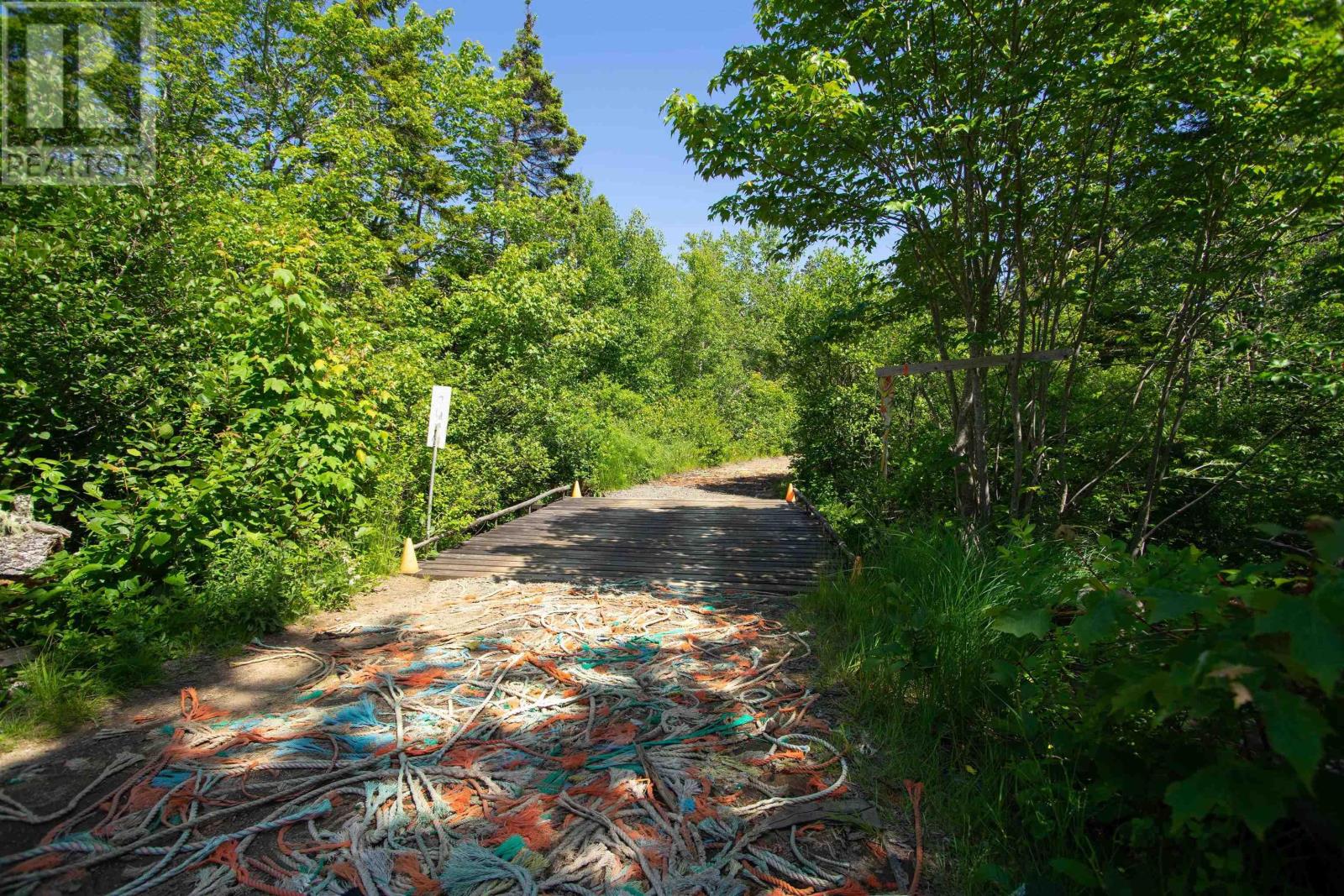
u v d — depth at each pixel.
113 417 4.56
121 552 3.91
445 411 6.70
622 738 2.88
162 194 5.17
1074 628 1.82
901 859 2.12
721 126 5.23
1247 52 4.38
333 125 13.16
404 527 6.79
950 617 3.12
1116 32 4.75
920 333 8.22
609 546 7.32
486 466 9.20
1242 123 4.57
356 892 1.93
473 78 17.28
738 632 4.37
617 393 19.78
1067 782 2.10
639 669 3.72
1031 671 2.50
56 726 2.84
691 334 27.84
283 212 8.82
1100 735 1.97
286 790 2.40
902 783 2.55
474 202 18.47
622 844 2.15
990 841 2.16
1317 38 4.00
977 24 5.11
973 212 5.77
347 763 2.61
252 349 5.16
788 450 16.42
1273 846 1.68
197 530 4.33
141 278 4.98
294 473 4.95
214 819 2.24
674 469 19.91
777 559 6.64
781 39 5.84
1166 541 7.62
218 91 13.56
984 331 5.96
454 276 13.34
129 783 2.44
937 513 6.72
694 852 2.12
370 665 3.71
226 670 3.63
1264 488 6.93
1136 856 1.88
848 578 5.29
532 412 11.16
